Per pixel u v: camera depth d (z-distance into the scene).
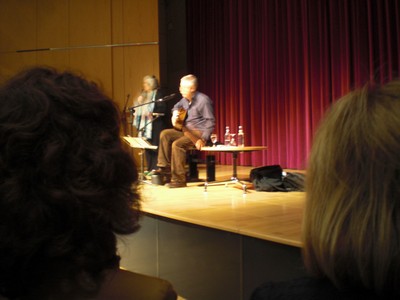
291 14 6.26
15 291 0.49
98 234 0.49
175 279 2.76
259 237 2.19
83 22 6.57
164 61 8.71
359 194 0.50
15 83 0.51
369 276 0.48
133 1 6.51
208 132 4.39
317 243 0.53
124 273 0.56
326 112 0.58
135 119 5.37
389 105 0.52
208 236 2.52
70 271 0.49
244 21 7.04
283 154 6.49
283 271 2.10
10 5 6.60
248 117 7.11
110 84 6.55
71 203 0.46
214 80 7.72
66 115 0.48
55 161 0.46
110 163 0.49
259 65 6.85
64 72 0.55
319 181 0.54
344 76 5.54
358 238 0.48
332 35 5.64
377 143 0.49
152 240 2.93
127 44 6.52
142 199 0.56
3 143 0.46
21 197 0.45
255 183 3.99
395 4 4.99
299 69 6.18
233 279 2.37
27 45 6.64
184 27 8.38
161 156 4.52
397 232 0.47
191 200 3.36
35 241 0.46
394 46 5.09
